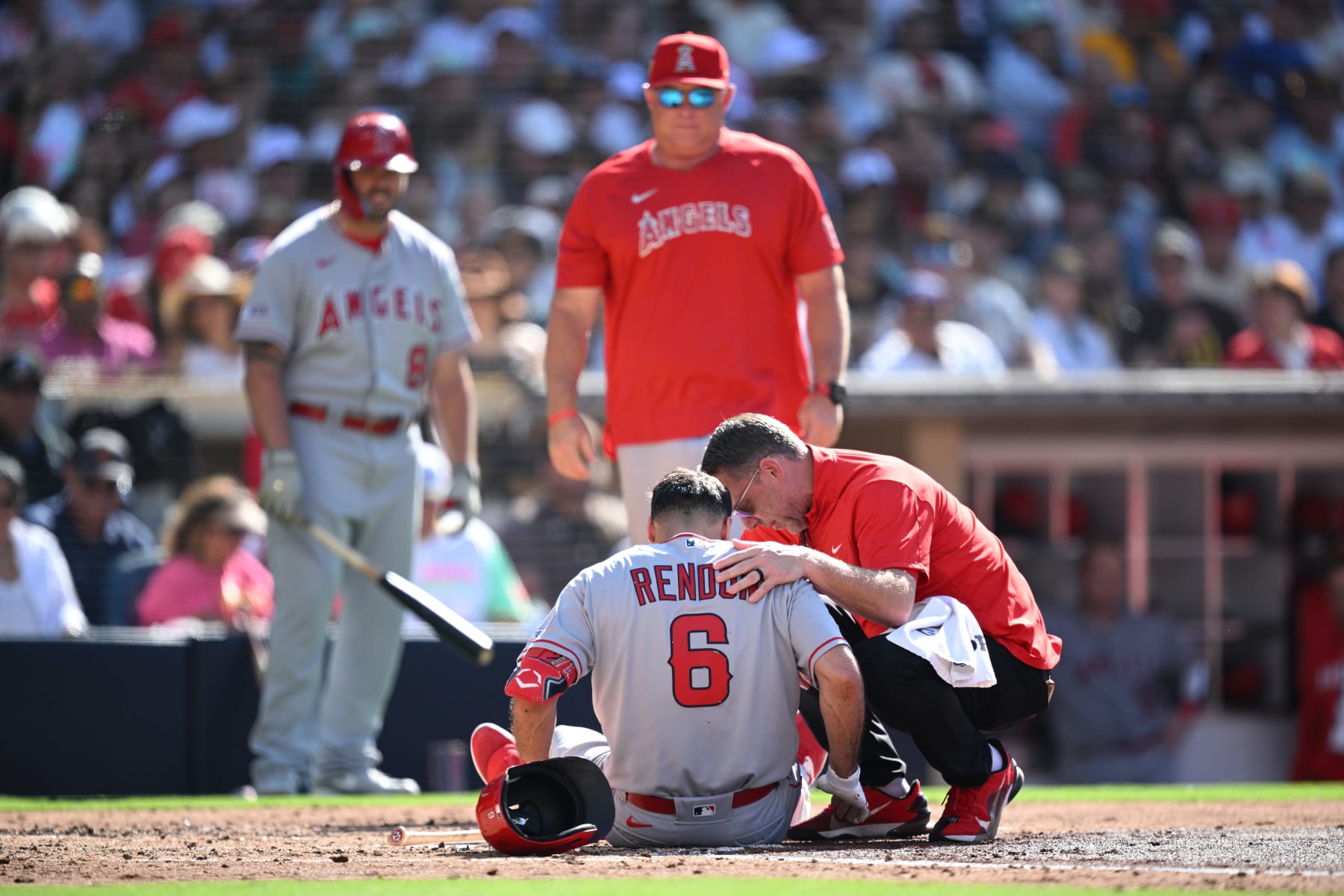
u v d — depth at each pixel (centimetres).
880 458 1177
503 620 2411
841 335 1642
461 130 3638
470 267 2864
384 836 1328
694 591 1099
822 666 1081
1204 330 3319
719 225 1603
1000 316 3328
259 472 2564
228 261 3303
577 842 1057
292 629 1864
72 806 1684
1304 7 4159
